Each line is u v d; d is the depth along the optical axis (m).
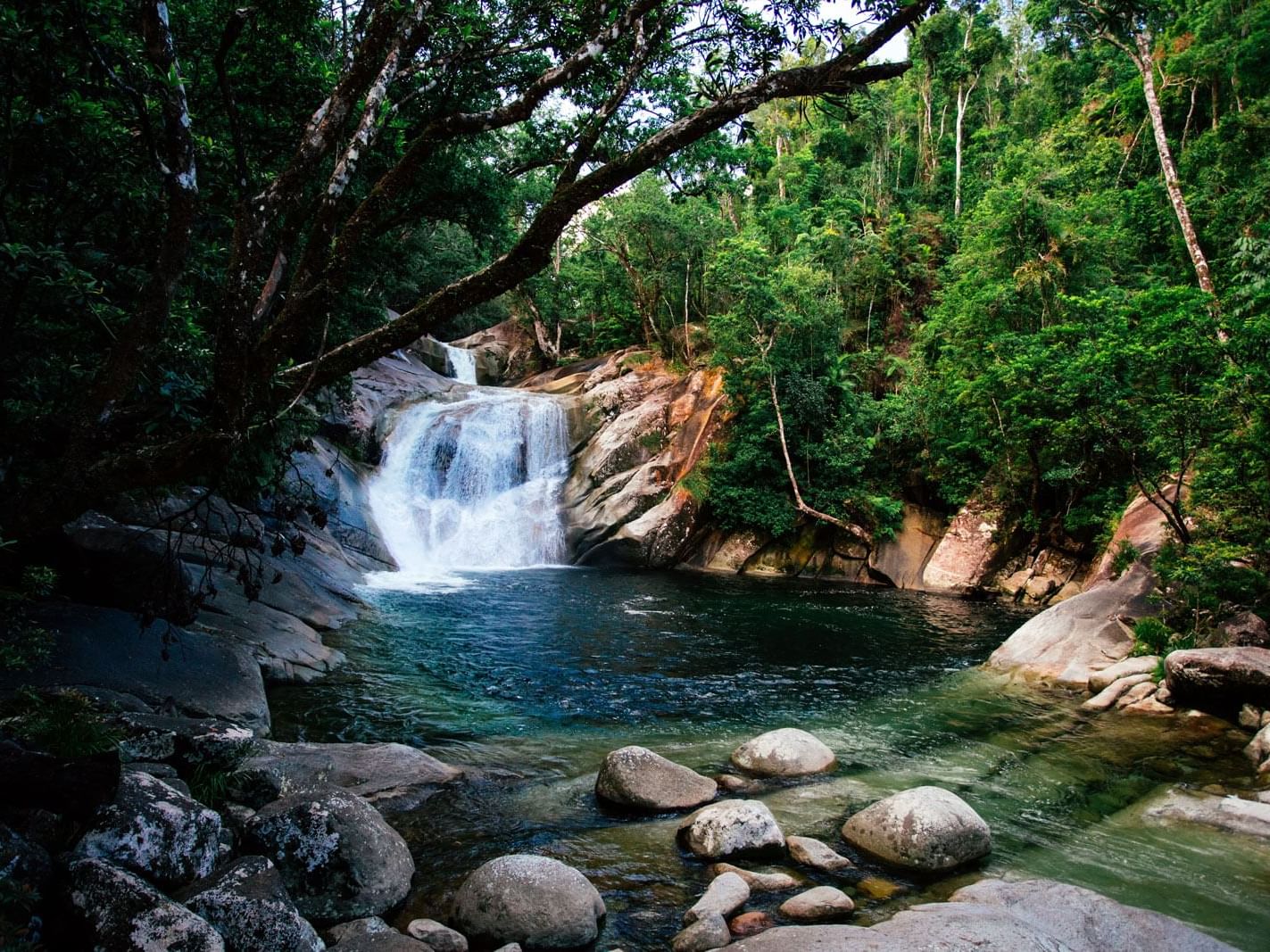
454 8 6.11
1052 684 9.84
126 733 4.82
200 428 4.14
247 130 8.45
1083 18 23.83
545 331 39.38
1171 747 7.32
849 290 30.77
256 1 7.00
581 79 6.78
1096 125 32.00
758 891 4.45
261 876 3.85
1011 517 20.03
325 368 4.48
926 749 7.39
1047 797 6.15
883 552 22.06
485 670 10.25
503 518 23.22
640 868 4.79
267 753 5.94
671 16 5.51
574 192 4.36
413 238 19.59
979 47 38.78
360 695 8.66
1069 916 3.89
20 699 4.95
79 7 4.29
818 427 24.31
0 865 3.25
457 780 6.18
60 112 5.17
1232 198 22.78
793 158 43.19
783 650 12.28
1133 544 12.96
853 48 4.44
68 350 5.74
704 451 24.62
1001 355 19.97
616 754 6.08
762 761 6.71
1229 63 25.88
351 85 4.56
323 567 15.06
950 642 13.30
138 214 6.02
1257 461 9.85
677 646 12.38
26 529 4.01
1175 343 10.80
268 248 9.69
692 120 4.36
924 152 41.97
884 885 4.57
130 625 7.10
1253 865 4.93
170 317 6.07
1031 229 22.02
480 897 4.09
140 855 3.72
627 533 22.88
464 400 26.27
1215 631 9.10
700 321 33.03
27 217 5.71
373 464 22.41
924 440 22.91
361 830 4.38
